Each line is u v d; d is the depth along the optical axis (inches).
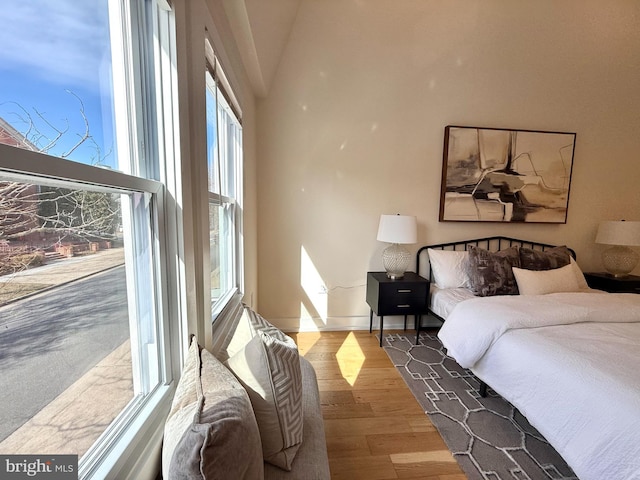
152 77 34.4
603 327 66.0
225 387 29.2
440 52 111.4
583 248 126.3
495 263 102.5
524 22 111.7
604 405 43.8
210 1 49.1
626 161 123.8
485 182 117.0
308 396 49.2
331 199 116.0
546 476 53.6
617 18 114.2
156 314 35.5
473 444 60.8
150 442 30.2
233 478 21.5
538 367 55.8
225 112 71.0
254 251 107.6
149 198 34.0
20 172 17.7
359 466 55.3
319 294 120.0
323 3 104.0
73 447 23.1
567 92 117.7
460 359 72.5
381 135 114.5
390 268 111.1
